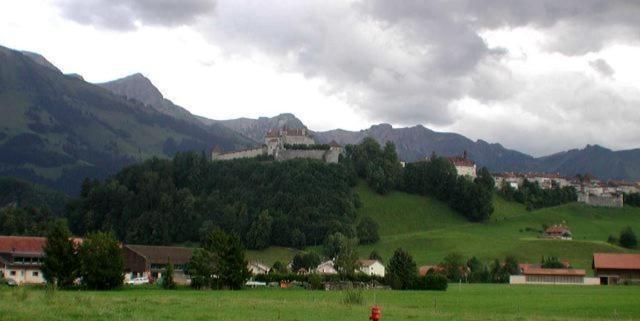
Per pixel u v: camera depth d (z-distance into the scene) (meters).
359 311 80.19
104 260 137.88
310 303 90.81
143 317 63.53
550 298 127.25
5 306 62.50
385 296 132.38
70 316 60.25
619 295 137.38
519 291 156.00
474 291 156.75
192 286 151.38
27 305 65.00
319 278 171.12
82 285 141.00
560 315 91.00
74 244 141.50
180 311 72.31
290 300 101.50
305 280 181.88
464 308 102.19
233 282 153.38
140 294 115.88
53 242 138.00
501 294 141.62
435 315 80.06
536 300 121.19
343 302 97.19
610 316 90.44
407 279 172.62
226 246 154.12
